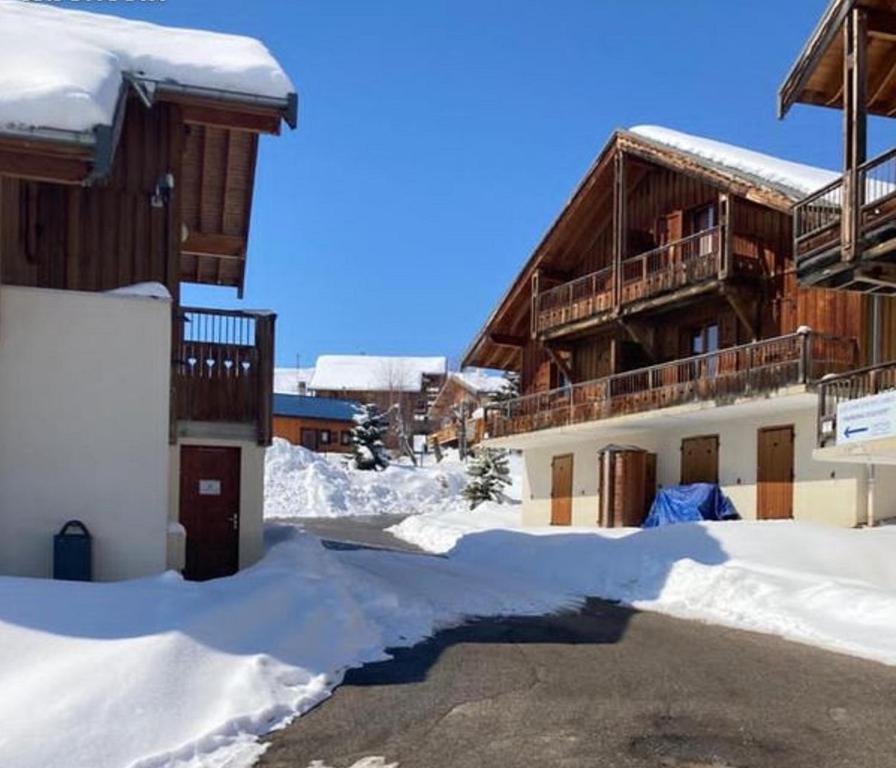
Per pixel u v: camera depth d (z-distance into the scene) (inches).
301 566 385.7
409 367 3117.6
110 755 198.2
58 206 413.1
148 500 342.3
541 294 1052.5
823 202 573.6
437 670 295.9
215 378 454.0
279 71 406.6
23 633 250.2
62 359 339.0
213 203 573.6
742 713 251.0
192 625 266.7
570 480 1037.8
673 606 470.6
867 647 346.0
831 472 689.0
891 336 662.5
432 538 902.4
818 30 551.8
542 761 207.5
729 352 757.9
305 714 241.6
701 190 887.1
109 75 340.5
